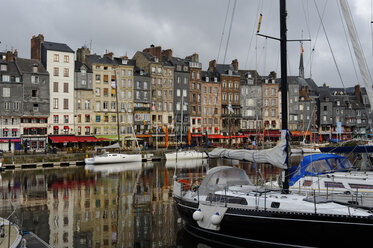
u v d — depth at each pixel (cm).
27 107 5903
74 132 6334
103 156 4991
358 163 2278
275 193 1545
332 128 9612
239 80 8350
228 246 1481
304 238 1292
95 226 1822
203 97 7875
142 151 5766
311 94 9762
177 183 1762
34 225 1852
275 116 8650
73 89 6350
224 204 1472
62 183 3275
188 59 8031
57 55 6241
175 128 7369
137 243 1559
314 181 1678
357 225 1203
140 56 7444
